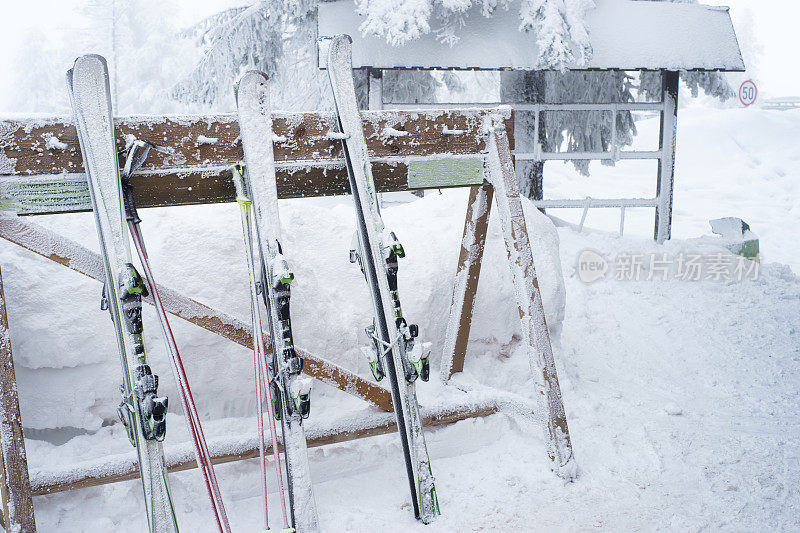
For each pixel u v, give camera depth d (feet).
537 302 8.91
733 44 25.48
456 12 22.40
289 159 7.89
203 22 29.81
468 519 7.73
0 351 6.23
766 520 7.80
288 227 10.59
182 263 9.18
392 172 8.71
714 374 13.17
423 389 10.55
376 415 8.59
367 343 10.55
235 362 9.23
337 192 8.43
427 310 10.98
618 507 8.03
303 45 29.81
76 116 6.58
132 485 7.80
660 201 26.09
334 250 10.83
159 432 6.05
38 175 6.70
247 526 7.56
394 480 8.75
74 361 8.41
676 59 24.45
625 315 16.48
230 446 7.83
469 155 9.10
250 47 28.91
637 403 11.56
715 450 9.68
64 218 9.33
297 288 9.89
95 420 8.63
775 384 12.66
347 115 7.96
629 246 22.00
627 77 28.86
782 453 9.60
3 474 6.12
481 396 9.59
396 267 7.72
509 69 22.88
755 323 16.14
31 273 8.48
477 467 8.98
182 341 8.91
